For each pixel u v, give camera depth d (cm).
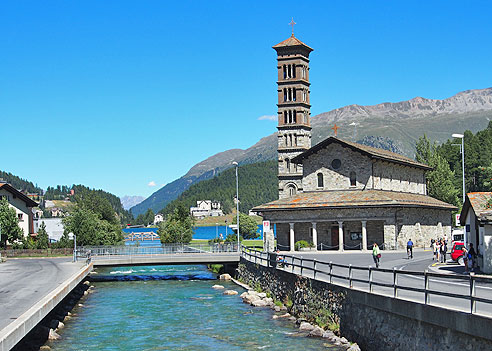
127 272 9375
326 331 3716
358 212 8750
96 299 6119
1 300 3825
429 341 2523
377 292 3216
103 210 17325
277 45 11662
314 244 8981
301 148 11412
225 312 4997
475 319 2184
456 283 3953
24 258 9319
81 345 3831
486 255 4603
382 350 2966
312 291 4228
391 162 9800
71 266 7112
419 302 2627
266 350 3494
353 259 6919
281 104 11575
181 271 9456
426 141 14000
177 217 13138
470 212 5456
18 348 3619
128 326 4500
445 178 13575
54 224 16188
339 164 9456
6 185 11525
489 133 18288
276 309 4966
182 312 5097
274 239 9806
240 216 17450
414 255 7588
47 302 3531
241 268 7612
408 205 8794
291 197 9512
